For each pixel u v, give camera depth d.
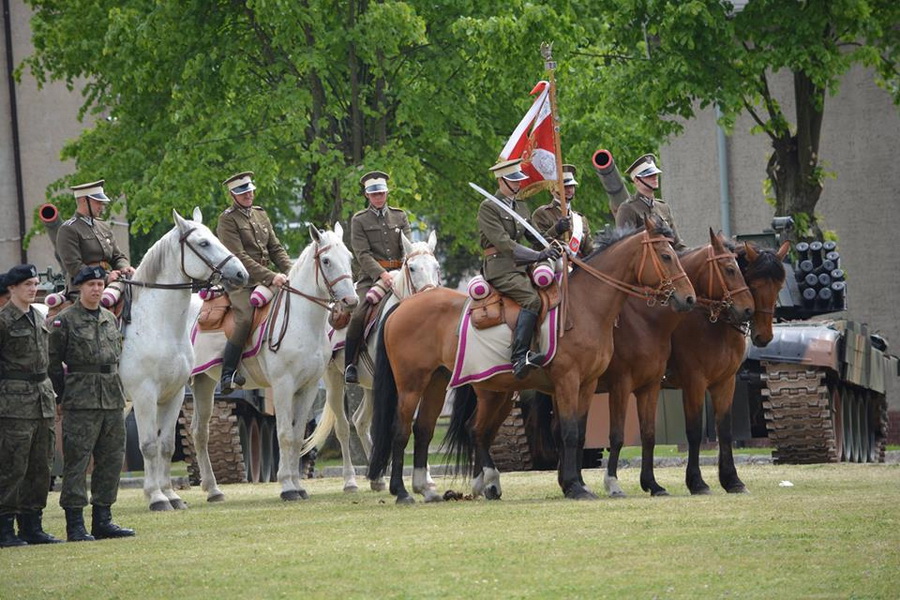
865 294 56.25
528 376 26.30
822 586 15.91
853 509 22.52
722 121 45.44
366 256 31.22
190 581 17.44
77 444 22.75
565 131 51.06
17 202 64.19
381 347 27.58
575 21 47.44
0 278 22.39
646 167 28.48
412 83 49.78
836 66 44.50
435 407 27.67
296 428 30.55
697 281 26.69
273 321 30.22
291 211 58.47
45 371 22.44
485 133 51.34
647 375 26.53
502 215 26.12
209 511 27.25
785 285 38.50
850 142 56.44
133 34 49.06
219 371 31.48
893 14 46.12
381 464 27.38
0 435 22.02
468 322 26.09
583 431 26.14
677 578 16.53
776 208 47.03
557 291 25.64
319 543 20.31
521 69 46.34
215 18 49.22
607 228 26.78
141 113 52.47
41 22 53.94
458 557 18.30
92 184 29.47
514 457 36.66
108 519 23.16
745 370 35.16
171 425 29.31
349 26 48.59
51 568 19.28
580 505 24.12
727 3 44.38
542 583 16.41
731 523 20.88
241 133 49.06
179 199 47.88
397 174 47.12
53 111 64.25
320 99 49.81
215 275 28.30
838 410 37.31
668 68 43.94
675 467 36.81
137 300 28.67
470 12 49.06
